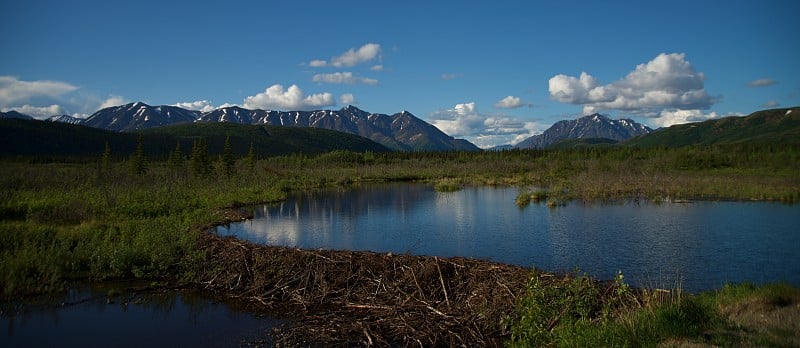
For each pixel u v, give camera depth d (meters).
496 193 45.31
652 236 21.88
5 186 34.31
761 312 8.91
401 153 119.19
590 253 18.75
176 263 15.62
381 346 10.04
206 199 34.84
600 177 49.00
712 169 63.22
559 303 9.79
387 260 13.83
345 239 22.69
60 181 38.78
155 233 17.81
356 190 51.50
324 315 11.82
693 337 7.70
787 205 31.89
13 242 16.53
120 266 15.17
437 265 13.08
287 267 14.15
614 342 7.59
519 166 79.69
